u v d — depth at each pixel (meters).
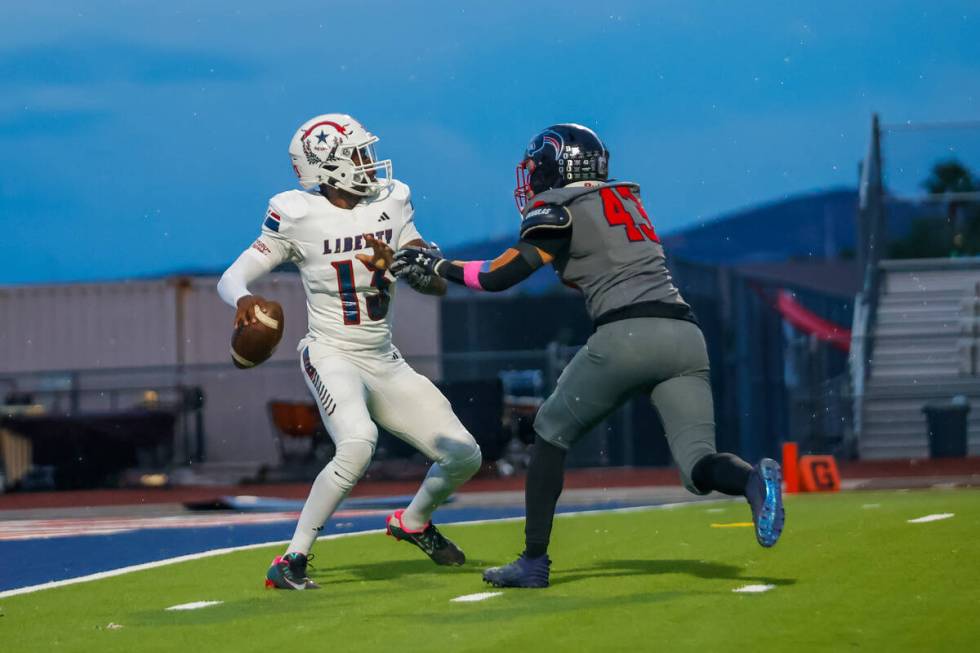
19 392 53.62
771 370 68.62
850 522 21.06
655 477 48.41
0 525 31.81
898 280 60.22
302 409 51.91
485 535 22.83
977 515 21.05
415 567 18.06
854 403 53.81
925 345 55.97
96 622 14.03
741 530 20.98
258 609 14.41
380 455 50.50
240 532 25.88
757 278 72.31
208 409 54.34
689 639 11.49
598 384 14.46
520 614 13.16
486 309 65.00
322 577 17.19
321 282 16.77
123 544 23.91
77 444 50.94
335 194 16.94
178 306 56.88
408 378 17.23
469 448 17.20
